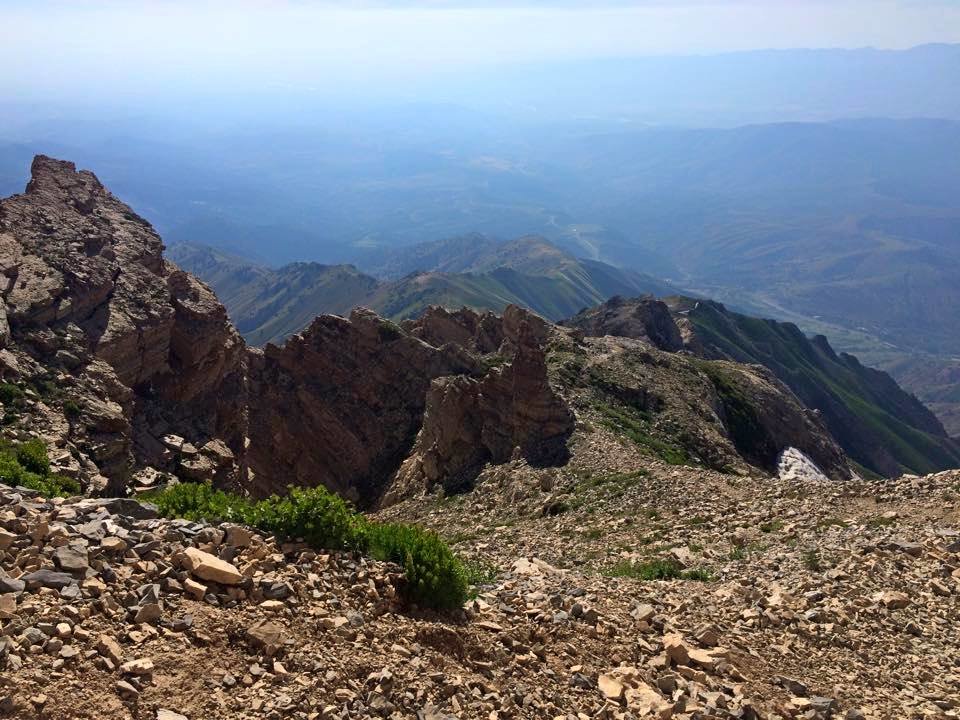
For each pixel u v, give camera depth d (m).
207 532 14.80
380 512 59.56
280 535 16.23
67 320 58.69
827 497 34.75
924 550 25.94
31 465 34.94
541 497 48.16
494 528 44.16
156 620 11.84
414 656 13.45
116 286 66.88
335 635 13.18
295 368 83.69
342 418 78.50
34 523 13.77
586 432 57.38
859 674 17.59
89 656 10.53
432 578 15.70
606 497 44.25
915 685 17.45
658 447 63.88
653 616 18.80
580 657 15.74
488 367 81.12
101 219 75.75
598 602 19.30
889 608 21.53
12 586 11.48
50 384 50.12
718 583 24.33
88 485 42.38
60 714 9.50
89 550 13.10
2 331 51.00
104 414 50.91
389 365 81.12
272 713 10.72
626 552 31.88
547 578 21.92
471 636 15.12
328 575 15.12
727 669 16.33
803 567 25.17
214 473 62.50
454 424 62.06
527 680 14.32
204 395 75.12
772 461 88.88
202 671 11.18
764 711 14.99
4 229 63.34
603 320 153.12
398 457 74.31
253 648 12.09
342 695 11.67
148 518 16.14
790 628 19.38
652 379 82.31
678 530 34.47
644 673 15.77
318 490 17.06
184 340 72.31
